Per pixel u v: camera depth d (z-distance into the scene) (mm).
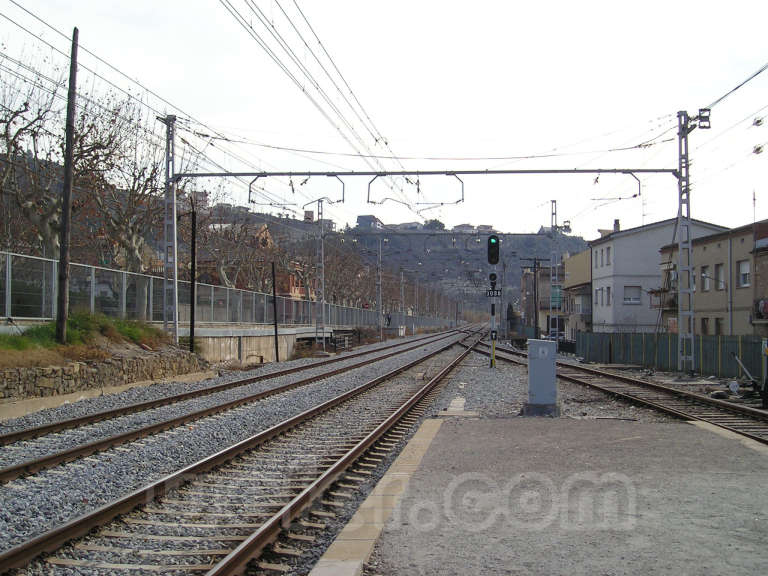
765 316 34375
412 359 41719
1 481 9188
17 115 27391
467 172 23453
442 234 38844
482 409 16750
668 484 8422
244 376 28594
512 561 5754
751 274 37844
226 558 5719
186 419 14773
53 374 18750
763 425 13703
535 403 15375
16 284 21359
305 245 72750
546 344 15398
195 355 28797
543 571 5496
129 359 23172
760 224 36094
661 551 5953
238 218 52375
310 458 11102
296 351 50250
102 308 26422
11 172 28344
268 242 62562
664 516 7039
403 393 21828
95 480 9383
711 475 8922
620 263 57781
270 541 6551
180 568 5988
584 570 5500
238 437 13336
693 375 27219
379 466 10281
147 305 30031
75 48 21484
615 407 17141
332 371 30078
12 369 17375
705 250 43406
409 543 6293
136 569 5949
